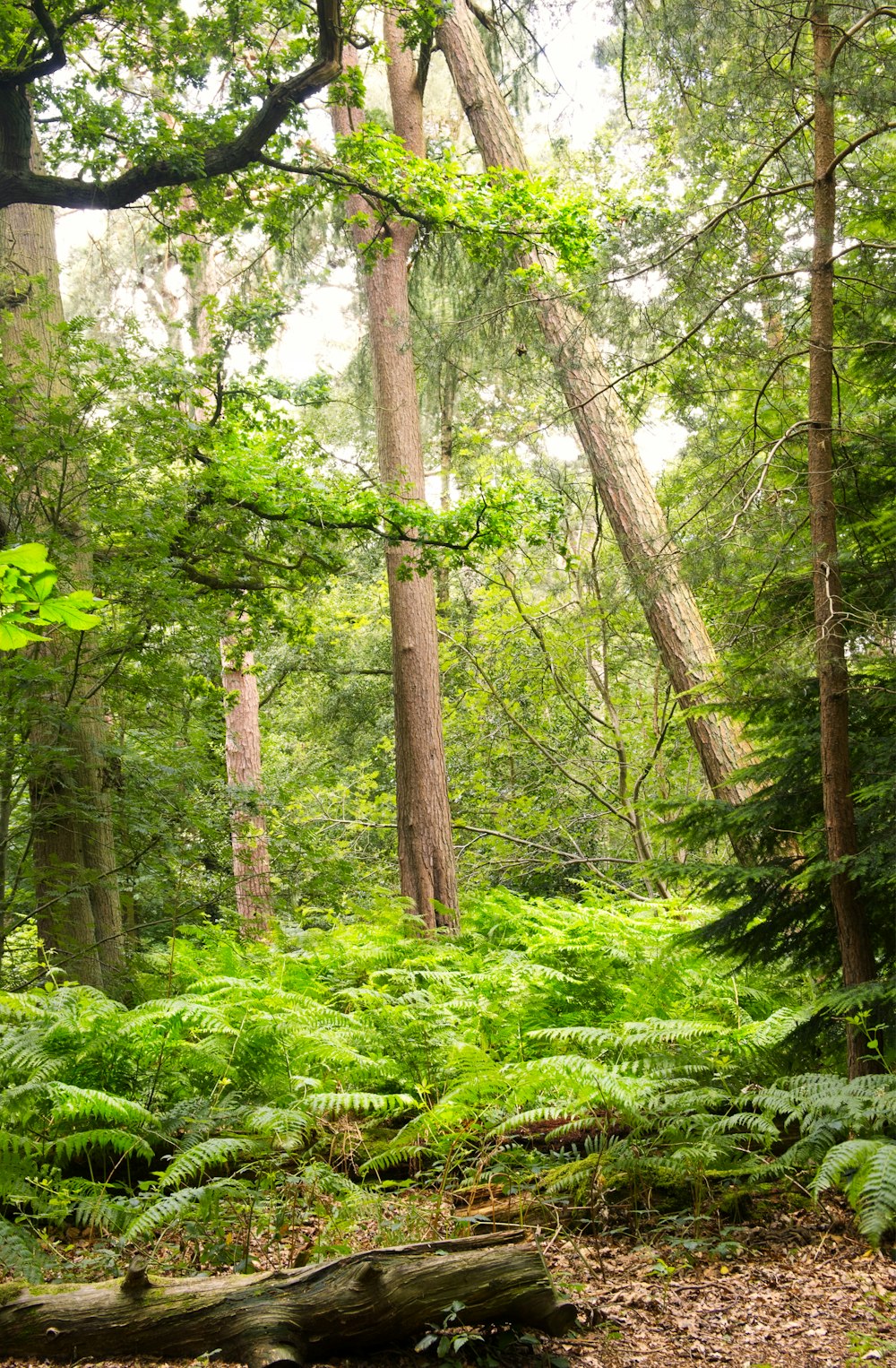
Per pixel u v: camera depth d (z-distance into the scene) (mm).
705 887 7152
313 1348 3410
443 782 14312
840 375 7094
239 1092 5590
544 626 18484
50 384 9852
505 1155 5457
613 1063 6121
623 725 18547
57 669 9062
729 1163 5406
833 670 5918
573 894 18766
